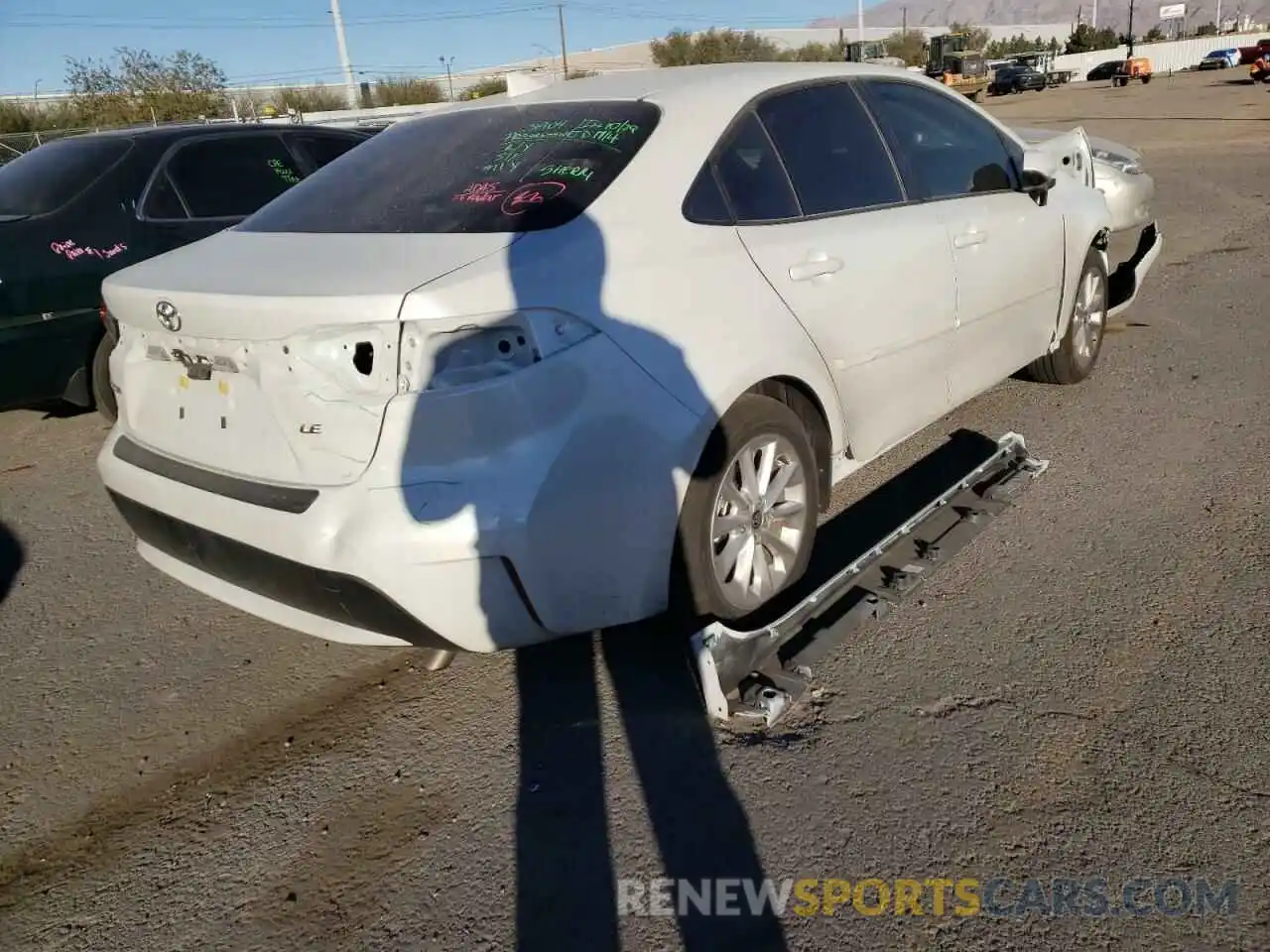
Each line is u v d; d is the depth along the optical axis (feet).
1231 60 196.03
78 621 12.16
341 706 9.98
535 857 7.75
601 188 9.00
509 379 7.72
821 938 6.84
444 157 10.24
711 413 8.89
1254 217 32.89
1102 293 17.49
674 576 9.09
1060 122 80.89
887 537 11.05
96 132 19.99
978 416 16.44
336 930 7.23
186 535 9.04
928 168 12.76
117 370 9.97
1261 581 10.82
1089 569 11.33
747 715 9.00
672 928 7.01
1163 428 15.33
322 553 7.81
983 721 8.89
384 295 7.54
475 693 9.95
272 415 8.23
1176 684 9.21
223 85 103.35
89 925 7.47
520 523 7.76
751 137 10.43
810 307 10.19
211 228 18.85
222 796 8.77
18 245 16.62
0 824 8.62
